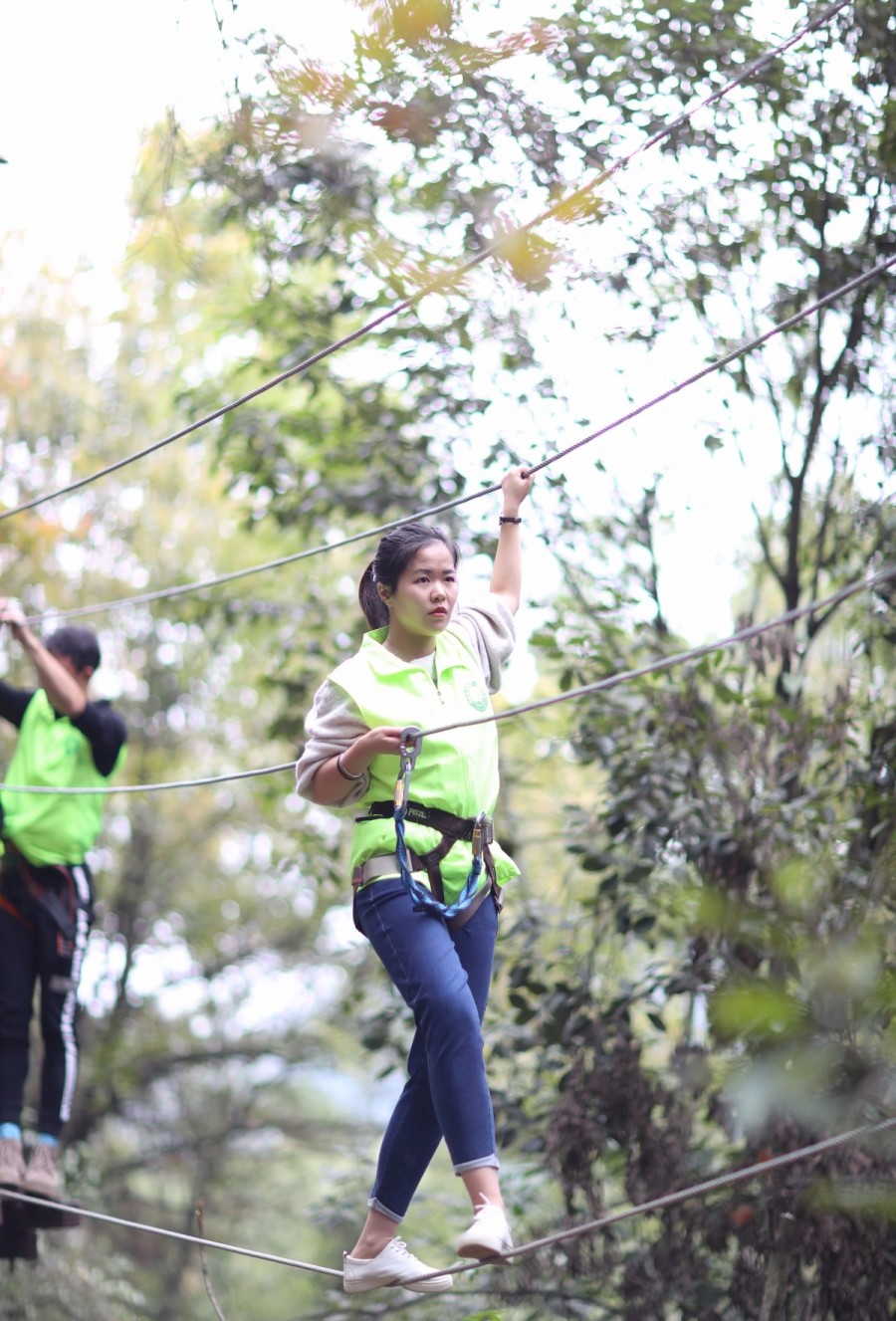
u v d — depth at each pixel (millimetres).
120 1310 19828
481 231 10289
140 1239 23375
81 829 8328
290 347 13242
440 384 11898
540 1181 11562
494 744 5312
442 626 5188
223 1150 23641
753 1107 3346
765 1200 8984
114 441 20656
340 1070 23312
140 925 22469
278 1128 23109
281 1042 23234
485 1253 4629
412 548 5207
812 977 3434
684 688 10375
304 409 13656
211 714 21641
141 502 20844
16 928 8258
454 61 8688
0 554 19250
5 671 19531
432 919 4988
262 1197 24156
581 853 10406
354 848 5141
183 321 20234
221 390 15641
